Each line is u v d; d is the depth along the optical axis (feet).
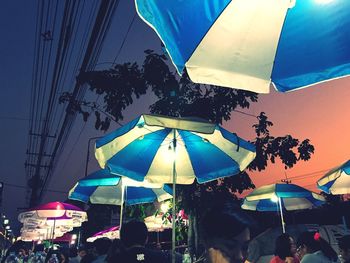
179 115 26.37
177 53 6.20
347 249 13.66
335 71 6.70
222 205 5.48
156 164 15.76
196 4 6.22
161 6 6.12
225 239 5.08
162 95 26.89
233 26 6.55
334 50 6.70
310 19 6.71
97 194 21.33
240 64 6.84
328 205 54.39
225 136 13.01
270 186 23.90
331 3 6.50
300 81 6.95
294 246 14.89
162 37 6.16
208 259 5.18
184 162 15.76
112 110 25.05
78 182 18.60
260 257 25.38
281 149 26.76
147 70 25.11
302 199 27.53
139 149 15.24
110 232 41.88
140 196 22.24
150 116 12.15
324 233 32.42
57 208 28.78
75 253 26.14
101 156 14.25
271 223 42.98
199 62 6.56
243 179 26.43
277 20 6.62
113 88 24.82
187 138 14.97
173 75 25.93
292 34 6.86
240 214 5.32
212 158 15.20
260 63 6.93
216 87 27.04
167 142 15.16
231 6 6.37
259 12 6.48
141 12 6.05
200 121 12.59
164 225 32.91
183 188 25.46
